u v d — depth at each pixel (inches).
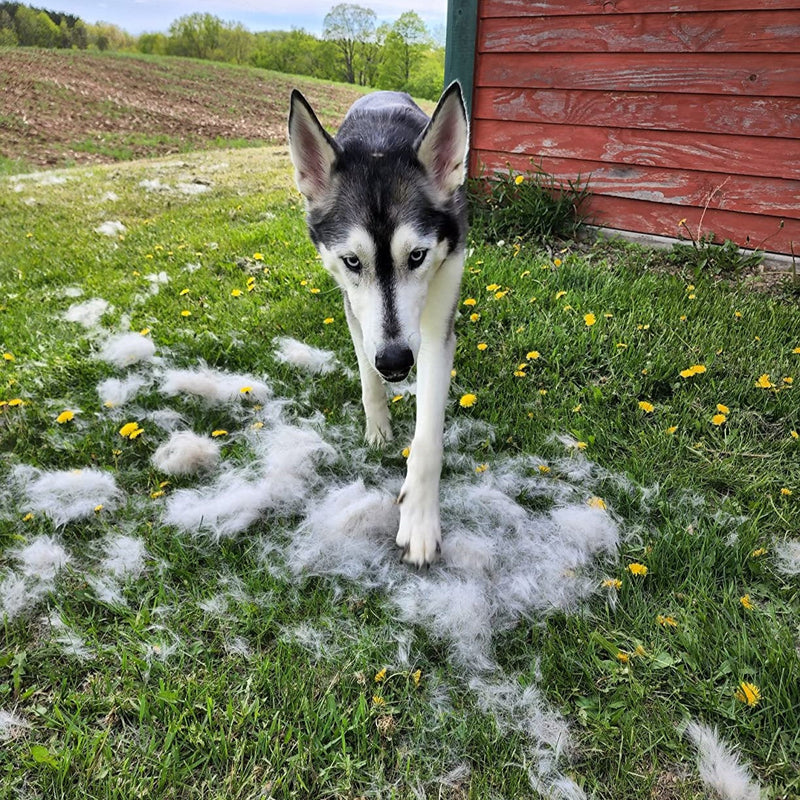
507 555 30.1
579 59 60.7
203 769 23.1
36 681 26.0
